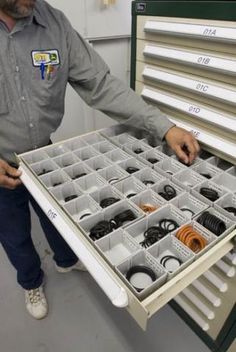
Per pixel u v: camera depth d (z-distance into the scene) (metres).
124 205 0.86
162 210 0.83
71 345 1.27
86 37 1.55
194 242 0.74
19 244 1.22
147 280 0.69
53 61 0.97
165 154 1.12
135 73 1.24
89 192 0.91
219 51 0.88
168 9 0.97
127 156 1.08
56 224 0.78
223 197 0.87
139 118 1.08
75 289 1.49
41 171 1.02
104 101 1.10
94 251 0.69
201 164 1.02
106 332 1.31
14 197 1.10
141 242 0.80
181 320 1.38
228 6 0.80
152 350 1.26
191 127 1.07
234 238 0.75
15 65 0.90
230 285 1.05
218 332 1.20
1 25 0.85
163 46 1.06
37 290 1.41
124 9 1.59
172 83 1.05
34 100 0.97
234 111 0.90
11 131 0.99
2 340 1.29
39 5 0.93
